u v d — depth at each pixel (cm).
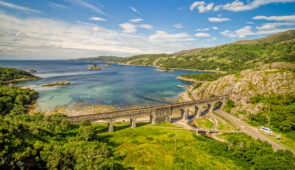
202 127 8712
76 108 11406
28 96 12194
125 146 6006
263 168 4522
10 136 3588
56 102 12506
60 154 3622
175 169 4653
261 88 10394
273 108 8469
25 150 3394
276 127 7575
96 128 7894
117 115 7588
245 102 10488
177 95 15975
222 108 11450
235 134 7362
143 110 8338
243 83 11431
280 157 4884
